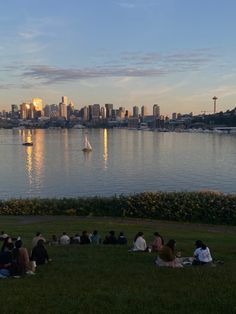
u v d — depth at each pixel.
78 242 24.75
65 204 43.31
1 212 42.88
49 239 28.19
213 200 39.44
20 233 30.80
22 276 15.30
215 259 19.95
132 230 33.53
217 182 89.88
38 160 136.25
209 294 12.43
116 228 34.31
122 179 94.19
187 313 10.71
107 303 11.60
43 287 13.55
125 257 19.39
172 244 17.52
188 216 39.31
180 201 40.28
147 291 12.89
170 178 95.75
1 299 12.02
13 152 167.38
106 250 21.55
